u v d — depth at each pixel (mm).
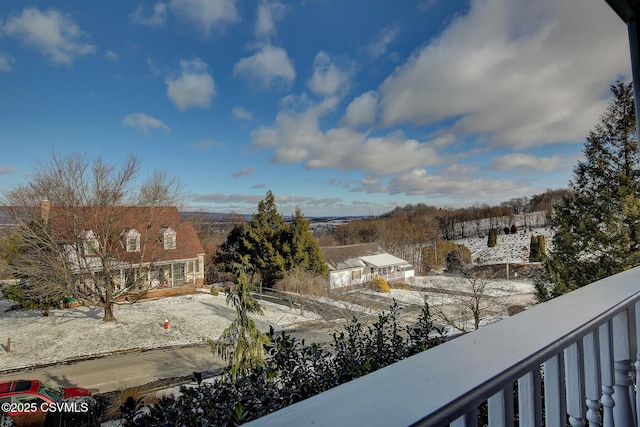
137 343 12500
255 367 2623
